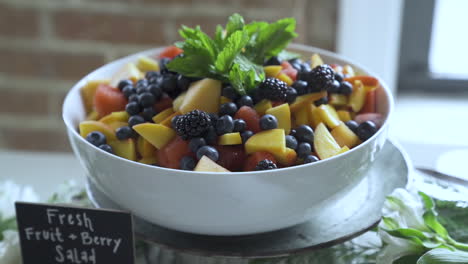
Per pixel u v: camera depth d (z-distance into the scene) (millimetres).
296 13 1257
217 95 759
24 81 1430
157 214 700
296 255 748
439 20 1398
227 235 714
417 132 1357
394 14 1281
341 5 1270
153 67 876
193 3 1287
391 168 799
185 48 775
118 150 764
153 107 778
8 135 1508
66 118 776
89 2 1314
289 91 761
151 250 777
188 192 664
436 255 670
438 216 745
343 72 841
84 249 732
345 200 764
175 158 728
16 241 767
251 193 663
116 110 805
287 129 747
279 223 702
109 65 873
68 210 715
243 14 1279
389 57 1327
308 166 662
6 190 812
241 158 729
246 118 735
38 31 1361
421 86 1477
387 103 800
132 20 1325
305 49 890
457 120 1390
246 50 808
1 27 1363
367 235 774
